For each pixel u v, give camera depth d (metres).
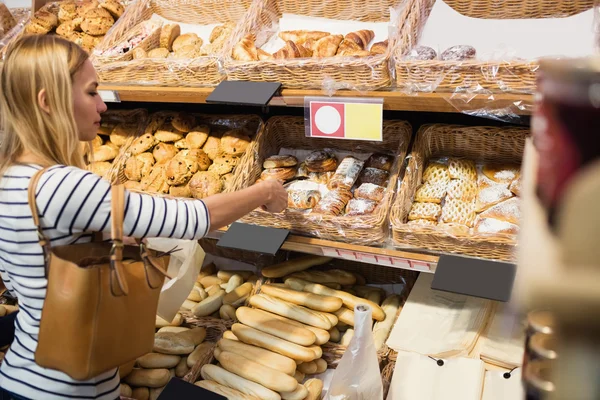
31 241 1.33
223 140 2.25
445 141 2.07
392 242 1.82
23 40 1.36
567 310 0.40
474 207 1.87
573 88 0.41
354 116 1.77
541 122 0.43
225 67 1.93
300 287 2.11
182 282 1.85
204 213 1.43
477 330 1.85
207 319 2.08
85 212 1.28
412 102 1.74
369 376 1.57
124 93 2.14
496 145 2.00
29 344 1.41
